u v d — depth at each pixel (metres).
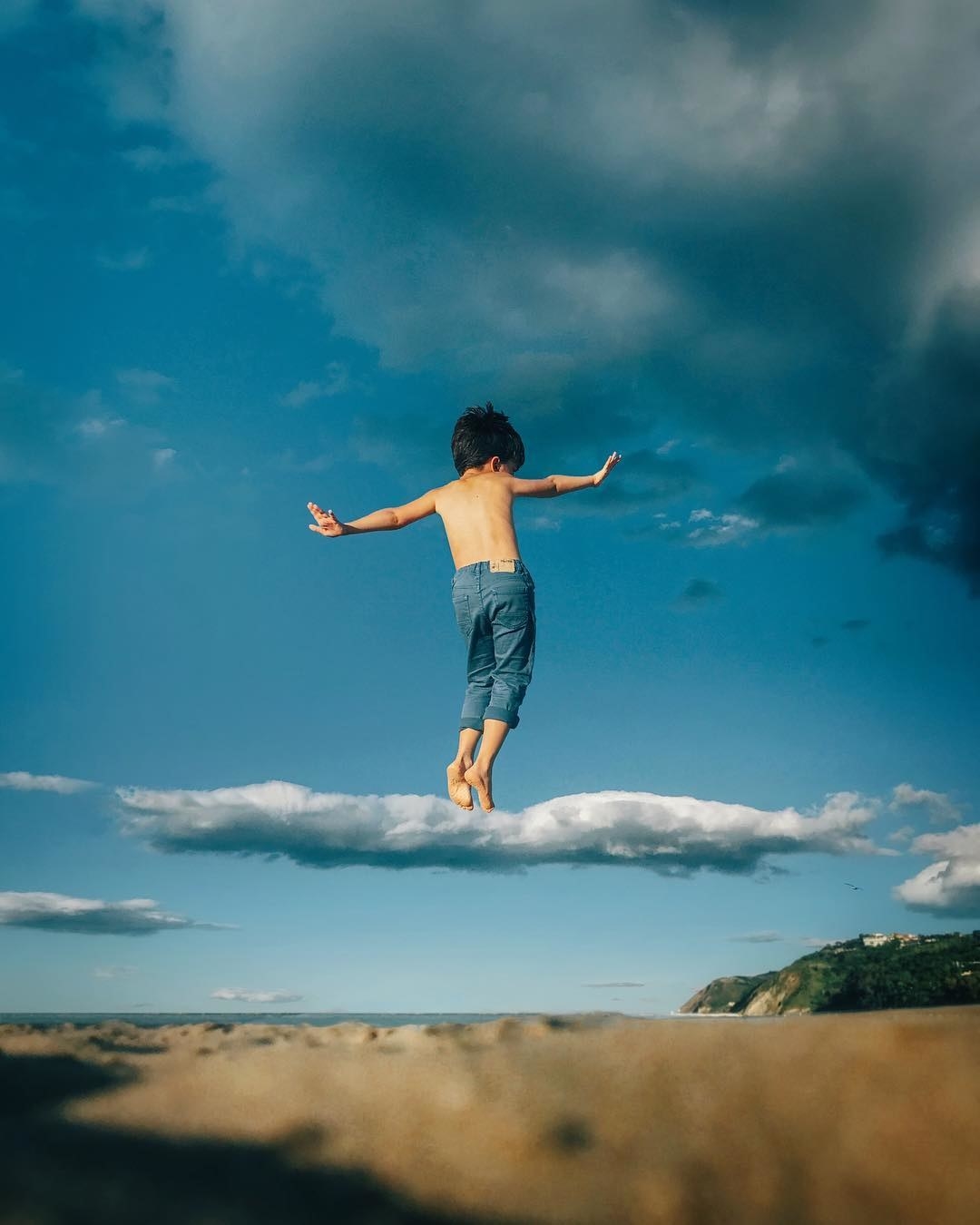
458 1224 0.72
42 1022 1.82
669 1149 0.85
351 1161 0.83
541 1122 0.90
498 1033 1.33
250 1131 0.89
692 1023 1.29
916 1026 1.09
